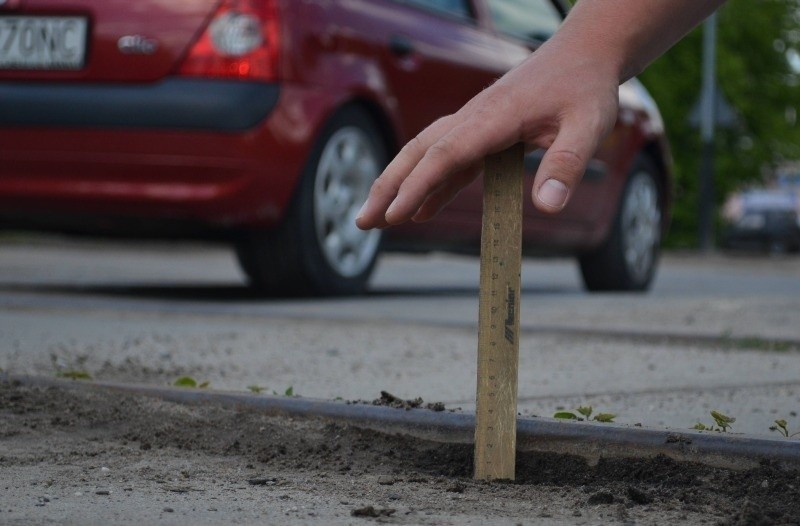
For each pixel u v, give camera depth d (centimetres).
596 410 325
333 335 508
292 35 639
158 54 625
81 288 764
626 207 911
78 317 561
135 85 628
